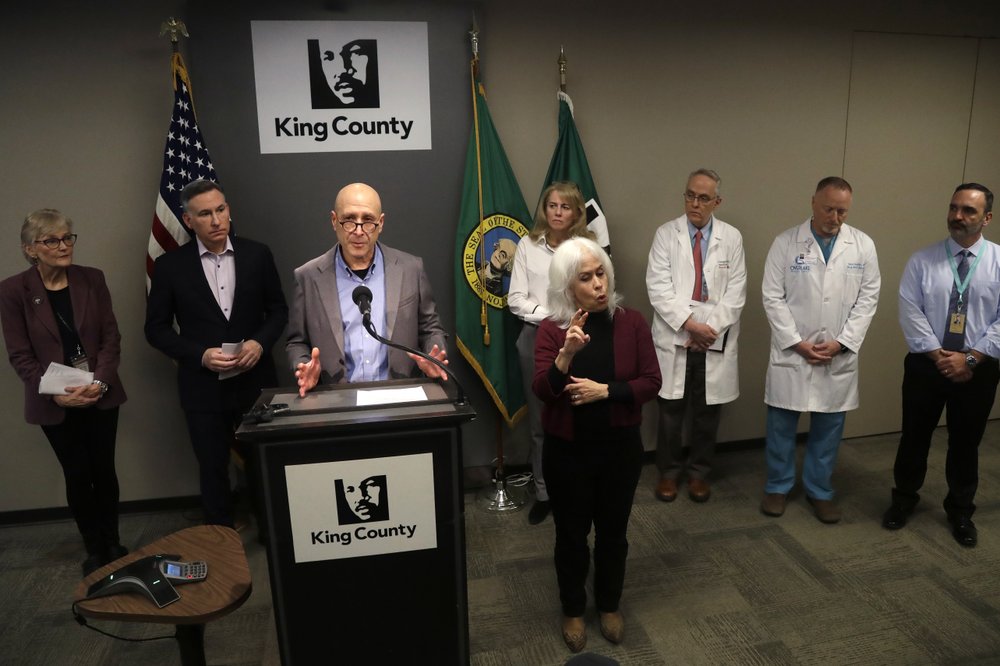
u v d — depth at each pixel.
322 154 3.16
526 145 3.39
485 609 2.52
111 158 3.05
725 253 3.23
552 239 3.01
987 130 3.94
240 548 1.63
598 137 3.45
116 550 2.90
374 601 1.57
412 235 3.31
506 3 3.23
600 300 2.04
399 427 1.47
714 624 2.42
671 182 3.57
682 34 3.43
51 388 2.54
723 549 2.91
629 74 3.42
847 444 4.05
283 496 1.48
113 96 3.00
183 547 1.63
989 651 2.25
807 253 3.04
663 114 3.49
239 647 2.36
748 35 3.50
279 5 3.00
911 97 3.78
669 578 2.70
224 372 2.71
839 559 2.82
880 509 3.25
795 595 2.58
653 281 3.26
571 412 2.08
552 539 3.02
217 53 3.00
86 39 2.94
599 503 2.20
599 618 2.43
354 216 2.16
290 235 3.20
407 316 2.37
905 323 2.95
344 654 1.60
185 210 2.66
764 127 3.62
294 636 1.57
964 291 2.80
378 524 1.52
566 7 3.29
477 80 3.15
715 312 3.20
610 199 3.52
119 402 2.78
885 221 3.90
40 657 2.32
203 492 2.84
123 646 2.38
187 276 2.71
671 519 3.18
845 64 3.64
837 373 3.04
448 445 1.50
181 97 2.86
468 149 3.21
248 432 1.41
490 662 2.24
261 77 3.04
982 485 3.44
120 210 3.10
